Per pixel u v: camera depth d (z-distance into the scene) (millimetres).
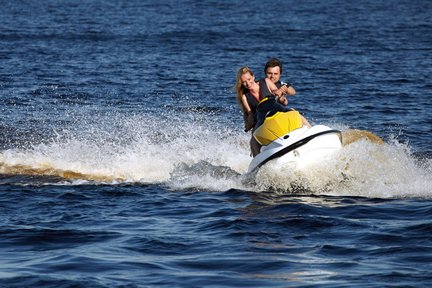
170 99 71375
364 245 26734
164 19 192000
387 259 25031
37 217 31391
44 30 153500
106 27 163875
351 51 120938
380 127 57156
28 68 94312
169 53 114688
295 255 25625
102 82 82750
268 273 23688
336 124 58938
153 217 31453
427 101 70000
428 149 47344
